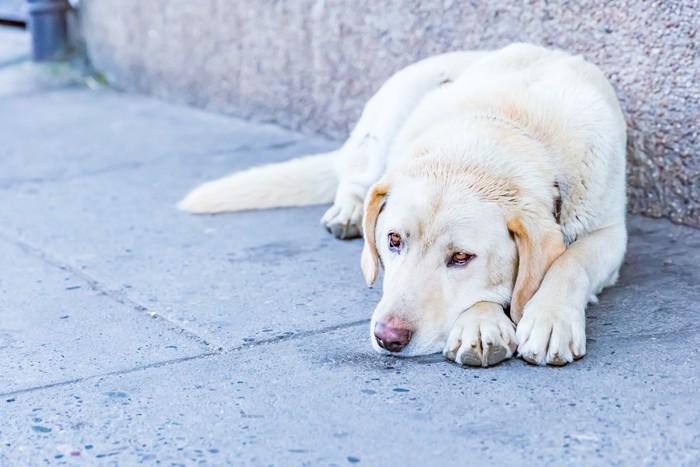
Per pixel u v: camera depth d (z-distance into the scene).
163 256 5.11
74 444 3.21
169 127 8.14
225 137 7.73
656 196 5.35
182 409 3.42
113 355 3.92
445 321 3.68
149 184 6.50
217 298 4.49
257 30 7.91
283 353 3.86
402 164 3.92
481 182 3.71
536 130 4.03
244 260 4.99
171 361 3.84
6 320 4.32
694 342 3.78
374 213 3.88
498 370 3.59
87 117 8.61
